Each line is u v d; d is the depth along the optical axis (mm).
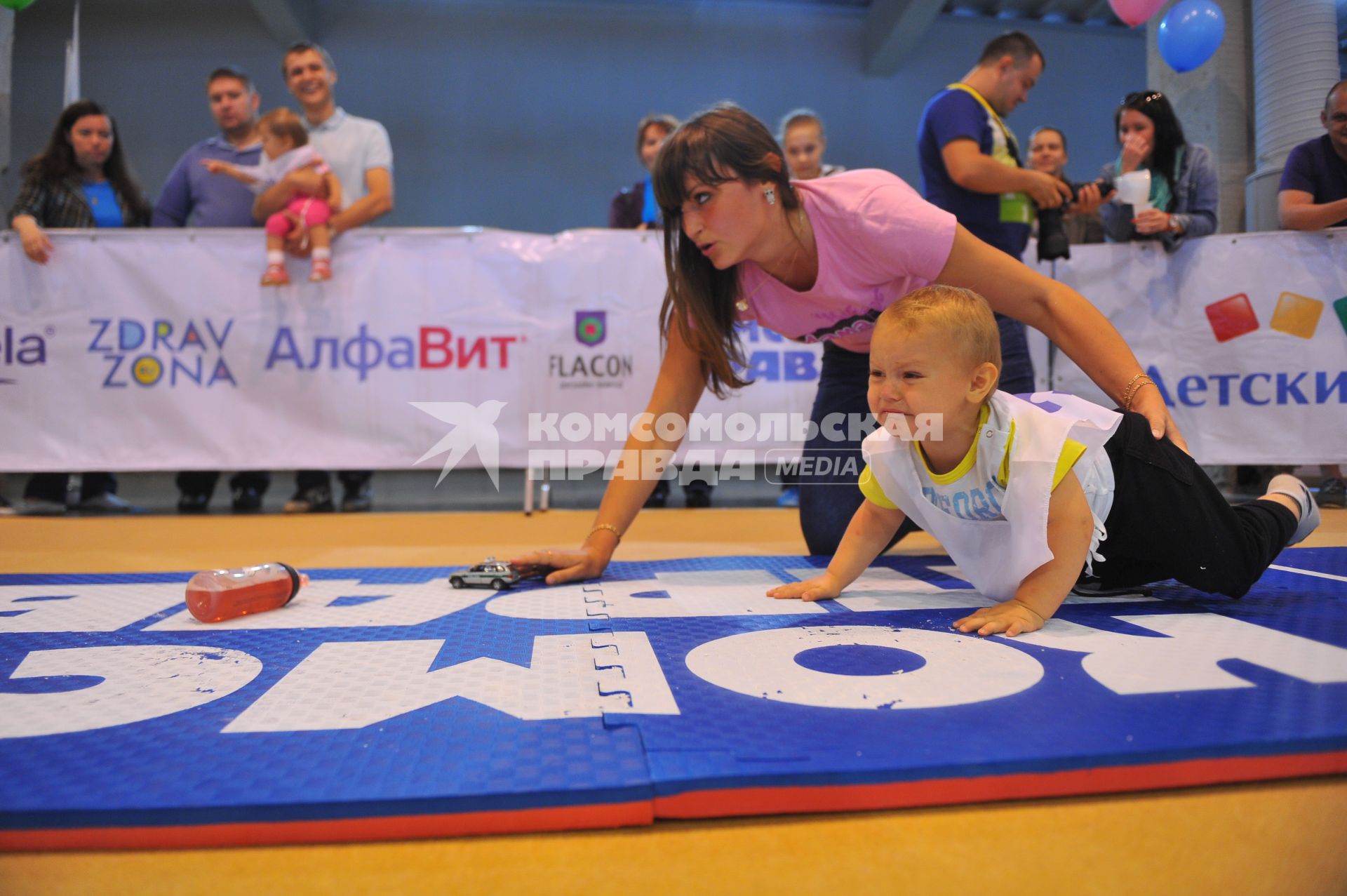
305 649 1505
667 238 2143
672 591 2072
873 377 1596
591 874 807
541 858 837
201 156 4727
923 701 1146
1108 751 952
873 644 1472
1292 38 4094
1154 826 887
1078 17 12219
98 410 4273
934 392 1533
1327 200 3846
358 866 826
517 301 4402
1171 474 1678
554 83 11891
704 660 1387
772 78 12094
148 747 1021
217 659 1442
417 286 4359
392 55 11680
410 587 2158
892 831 882
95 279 4258
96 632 1659
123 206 4715
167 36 11289
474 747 1006
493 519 4309
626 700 1178
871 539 1920
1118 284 4180
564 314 4418
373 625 1698
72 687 1282
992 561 1709
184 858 844
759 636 1551
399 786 899
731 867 817
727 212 1916
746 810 908
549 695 1212
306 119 4801
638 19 11953
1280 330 4008
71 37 11172
